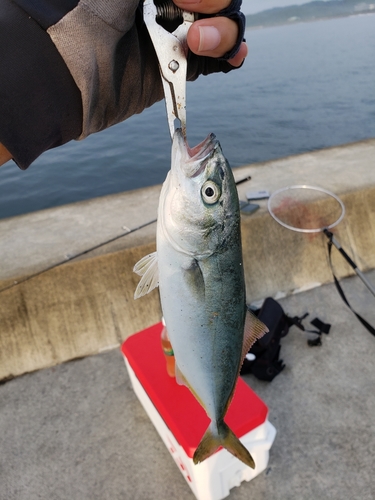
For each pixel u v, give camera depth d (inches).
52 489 22.5
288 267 36.5
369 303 34.7
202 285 13.7
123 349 25.0
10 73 10.1
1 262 32.3
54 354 30.8
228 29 11.9
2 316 30.0
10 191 83.1
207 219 13.6
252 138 104.2
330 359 29.5
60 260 31.8
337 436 24.0
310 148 95.6
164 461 23.4
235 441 15.1
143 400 25.3
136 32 13.2
